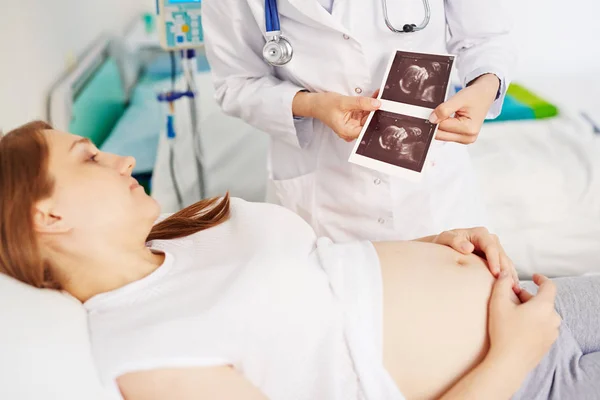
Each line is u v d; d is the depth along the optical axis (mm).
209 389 895
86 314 979
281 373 989
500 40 1435
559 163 2160
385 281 1110
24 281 978
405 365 1049
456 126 1211
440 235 1313
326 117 1271
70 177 974
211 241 1173
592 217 1941
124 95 2977
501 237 1875
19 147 944
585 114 2543
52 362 854
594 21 2906
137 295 1007
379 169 1189
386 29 1320
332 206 1493
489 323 1079
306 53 1357
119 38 2996
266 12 1307
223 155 2480
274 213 1256
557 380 1153
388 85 1291
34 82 2012
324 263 1121
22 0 1938
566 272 1790
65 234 972
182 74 2973
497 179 2092
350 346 1000
